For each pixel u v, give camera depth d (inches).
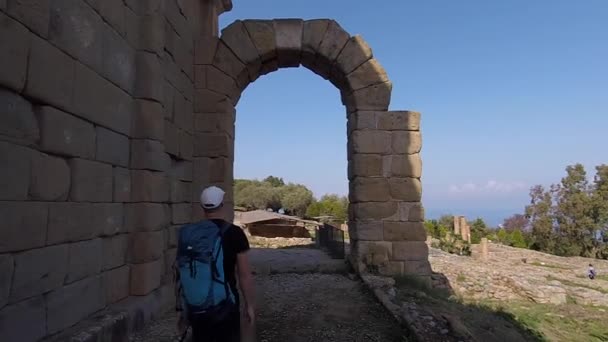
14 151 145.3
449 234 1235.2
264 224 990.4
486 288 552.7
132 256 238.2
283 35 389.7
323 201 2348.7
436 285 470.0
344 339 227.6
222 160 370.3
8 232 141.1
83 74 188.7
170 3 303.1
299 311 273.7
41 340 158.4
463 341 227.3
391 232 372.5
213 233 136.3
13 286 143.4
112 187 217.6
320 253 526.9
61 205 172.4
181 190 333.7
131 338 211.2
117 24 222.2
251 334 224.1
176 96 319.3
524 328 380.2
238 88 405.1
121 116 227.6
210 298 129.7
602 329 436.5
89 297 193.6
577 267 1015.6
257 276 377.7
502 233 1686.8
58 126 169.6
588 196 1663.4
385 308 273.1
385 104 384.8
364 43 391.2
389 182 377.4
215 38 385.1
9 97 143.6
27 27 150.2
